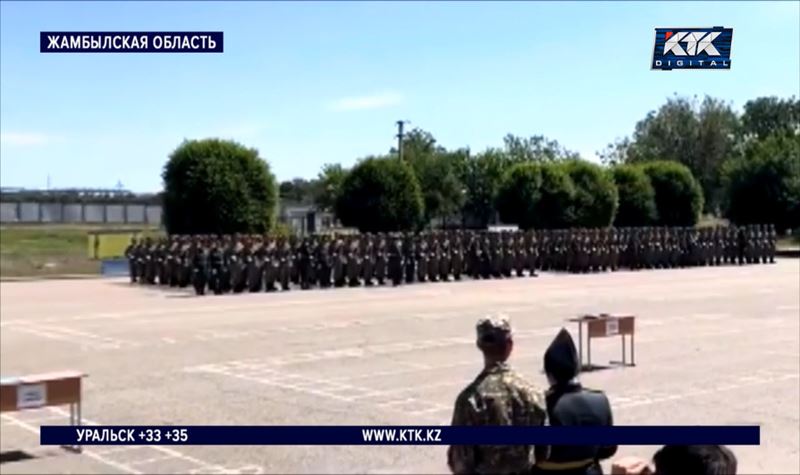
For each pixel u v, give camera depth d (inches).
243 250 1248.2
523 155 3508.9
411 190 1796.3
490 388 195.5
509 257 1518.2
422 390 565.3
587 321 642.8
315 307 1051.9
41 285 1403.8
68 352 725.9
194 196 1560.0
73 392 435.8
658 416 487.5
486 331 199.2
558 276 1557.6
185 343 771.4
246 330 852.6
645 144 3937.0
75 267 1716.3
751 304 1093.8
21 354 717.9
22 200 2647.6
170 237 1417.3
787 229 2423.7
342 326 880.9
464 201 2817.4
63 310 1038.4
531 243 1563.7
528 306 1061.8
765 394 552.7
